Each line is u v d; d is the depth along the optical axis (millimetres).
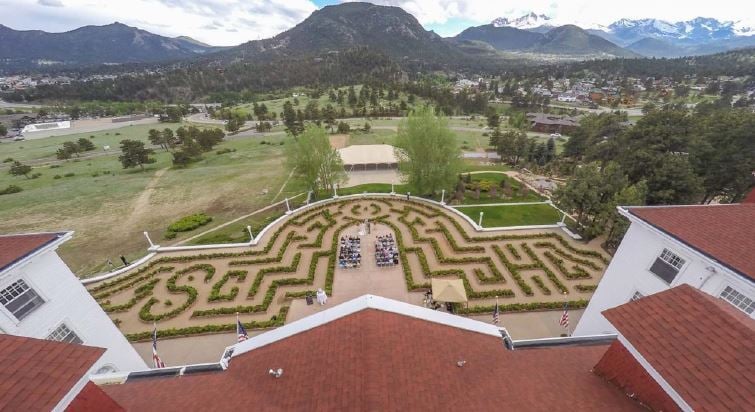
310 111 133750
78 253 42406
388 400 10344
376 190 59125
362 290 30953
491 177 64125
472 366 13102
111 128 140250
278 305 29594
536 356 14094
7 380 8250
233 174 71312
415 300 29484
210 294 30578
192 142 91562
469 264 34125
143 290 31281
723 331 9375
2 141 121938
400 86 178125
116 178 72812
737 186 40625
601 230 35312
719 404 7926
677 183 37938
